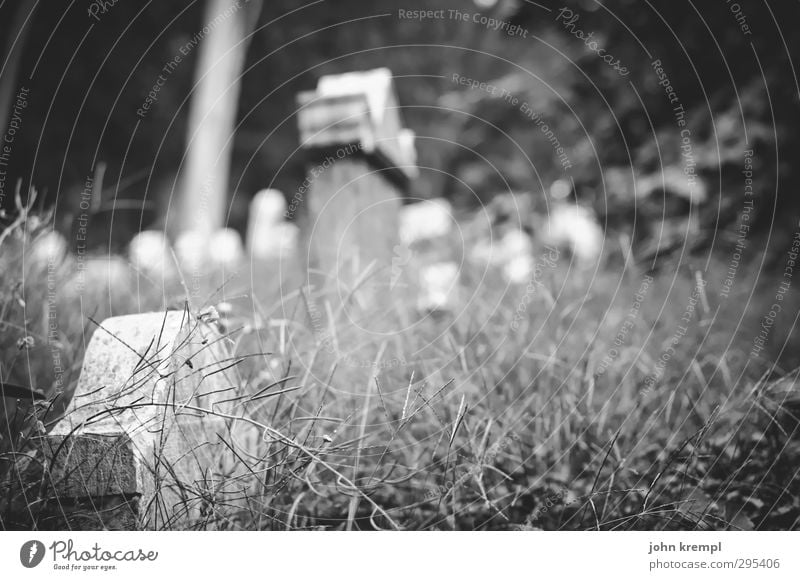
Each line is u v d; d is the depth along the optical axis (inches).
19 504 47.9
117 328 53.7
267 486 51.5
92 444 47.6
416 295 111.7
